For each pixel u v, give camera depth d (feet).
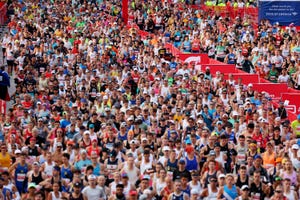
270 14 433.89
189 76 318.65
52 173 195.62
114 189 190.70
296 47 376.07
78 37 396.78
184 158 209.46
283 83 333.21
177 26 433.07
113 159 207.31
